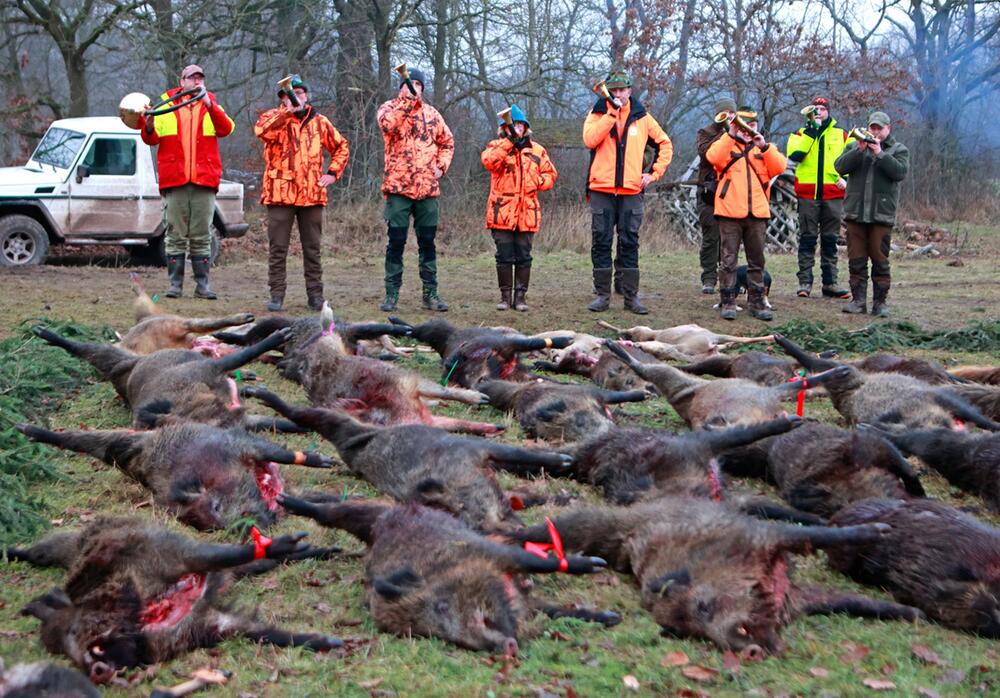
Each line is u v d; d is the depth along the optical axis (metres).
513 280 14.02
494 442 6.32
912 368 9.01
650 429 6.89
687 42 29.27
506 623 4.66
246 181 26.58
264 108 27.72
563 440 7.73
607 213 13.31
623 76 12.97
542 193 26.62
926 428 7.11
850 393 8.09
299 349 8.90
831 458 6.42
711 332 11.38
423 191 12.84
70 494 6.62
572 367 10.10
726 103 15.38
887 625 5.03
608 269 13.52
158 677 4.47
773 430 6.40
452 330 9.96
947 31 35.03
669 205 25.08
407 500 5.90
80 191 17.34
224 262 19.53
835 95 28.12
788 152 15.98
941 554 5.08
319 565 5.65
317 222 12.96
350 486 6.79
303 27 25.98
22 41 30.39
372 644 4.72
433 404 8.96
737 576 4.82
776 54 27.67
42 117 28.08
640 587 5.16
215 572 4.93
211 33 24.58
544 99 27.89
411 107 12.69
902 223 28.64
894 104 34.16
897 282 18.64
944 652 4.72
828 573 5.63
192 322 9.47
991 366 10.52
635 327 11.51
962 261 22.58
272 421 7.44
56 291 14.38
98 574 4.62
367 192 24.72
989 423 7.45
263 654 4.67
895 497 6.14
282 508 6.12
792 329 12.19
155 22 23.88
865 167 13.77
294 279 17.27
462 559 4.82
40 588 5.26
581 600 5.21
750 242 13.38
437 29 26.83
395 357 10.48
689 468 6.36
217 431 6.36
